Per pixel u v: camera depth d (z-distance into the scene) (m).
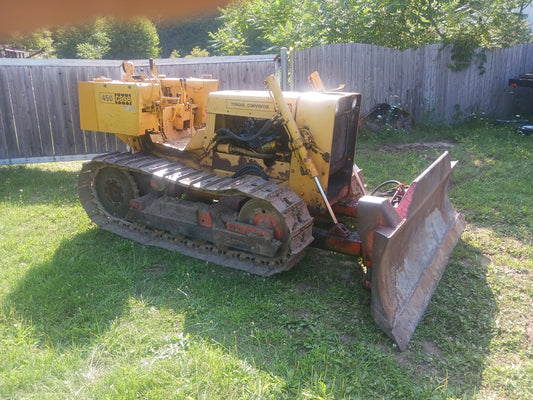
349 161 5.13
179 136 6.05
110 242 5.48
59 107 8.66
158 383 3.17
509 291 4.44
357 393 3.16
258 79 8.95
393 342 3.70
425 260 4.48
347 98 4.76
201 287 4.49
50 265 4.78
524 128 10.23
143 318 3.99
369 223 3.71
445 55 11.27
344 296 4.36
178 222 5.15
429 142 10.12
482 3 11.76
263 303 4.21
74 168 8.98
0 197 7.00
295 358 3.50
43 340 3.69
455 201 6.59
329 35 11.68
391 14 11.34
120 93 5.46
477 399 3.12
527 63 12.46
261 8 12.91
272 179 4.90
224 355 3.50
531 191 6.80
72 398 3.04
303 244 4.47
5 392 3.08
